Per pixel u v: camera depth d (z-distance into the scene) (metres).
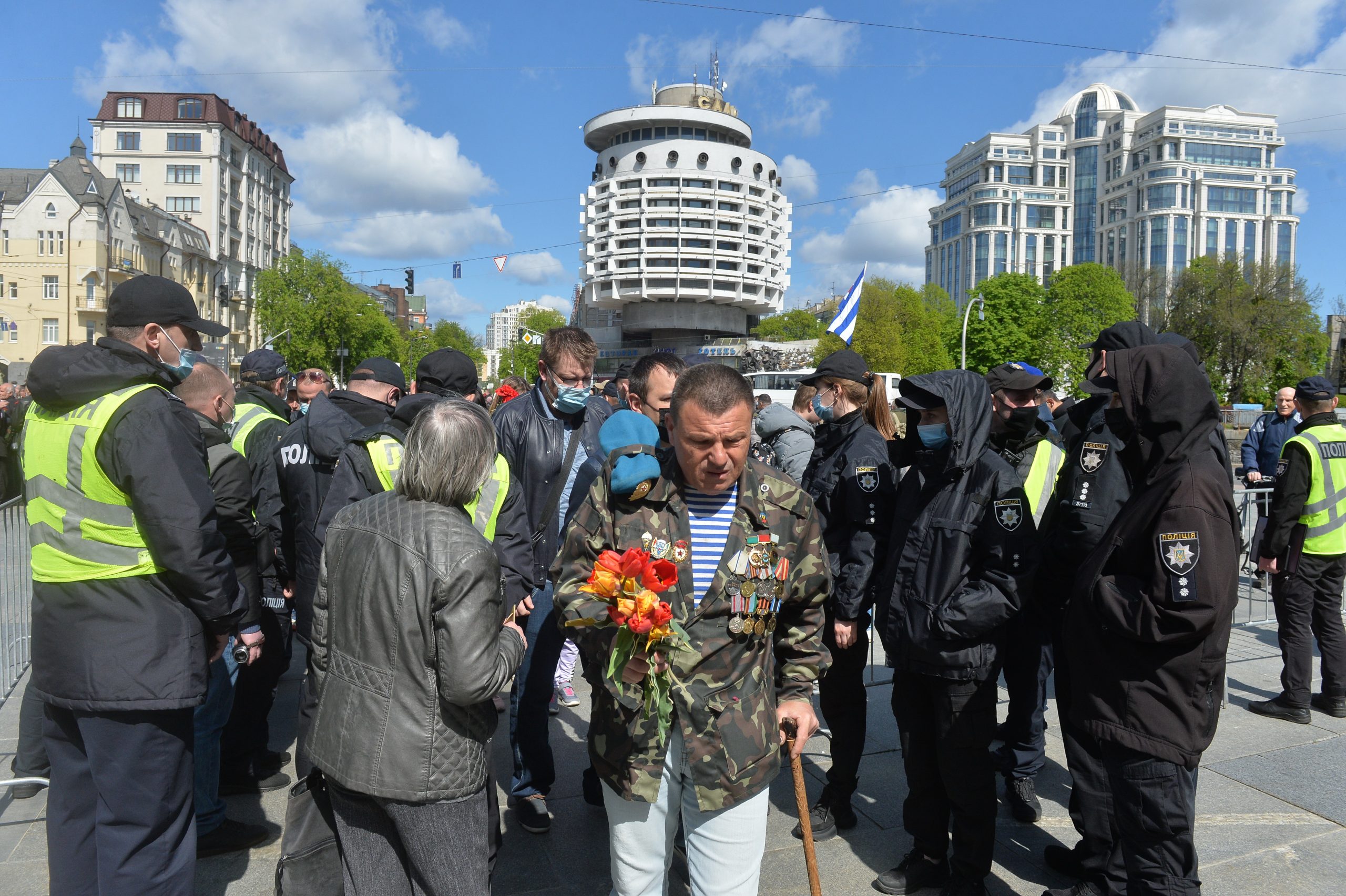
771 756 2.05
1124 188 117.56
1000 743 4.35
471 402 2.30
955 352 64.56
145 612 2.36
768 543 2.05
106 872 2.37
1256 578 6.91
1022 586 2.69
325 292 63.69
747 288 107.25
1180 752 2.25
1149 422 2.33
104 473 2.32
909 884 2.98
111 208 58.41
